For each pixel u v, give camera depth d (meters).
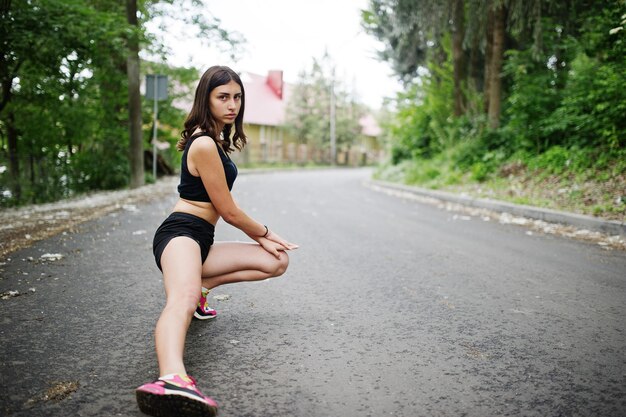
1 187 10.98
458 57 16.11
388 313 3.50
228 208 2.70
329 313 3.49
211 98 2.58
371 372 2.53
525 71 11.80
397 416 2.09
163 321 2.18
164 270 2.45
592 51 10.06
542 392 2.32
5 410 2.06
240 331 3.10
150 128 17.30
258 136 39.19
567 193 9.02
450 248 6.00
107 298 3.71
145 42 12.72
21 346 2.77
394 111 19.48
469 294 4.01
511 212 9.05
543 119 11.38
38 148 13.21
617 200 7.86
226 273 3.07
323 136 43.56
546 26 11.75
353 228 7.47
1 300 3.62
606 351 2.83
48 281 4.15
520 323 3.31
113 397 2.20
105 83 14.41
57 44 8.84
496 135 13.58
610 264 5.13
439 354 2.77
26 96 11.77
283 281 4.35
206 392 2.29
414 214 9.32
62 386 2.29
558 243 6.34
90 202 10.39
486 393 2.31
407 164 18.39
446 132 16.47
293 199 11.87
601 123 9.52
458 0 13.64
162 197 11.55
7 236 6.14
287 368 2.56
